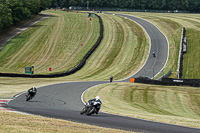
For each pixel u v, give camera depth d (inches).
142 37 4877.0
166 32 5098.4
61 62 3976.4
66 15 7583.7
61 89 1972.2
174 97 1948.8
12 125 609.3
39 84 2186.3
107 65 3831.2
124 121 845.2
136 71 3553.2
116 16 7121.1
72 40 4867.1
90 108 929.5
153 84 2539.4
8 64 3905.0
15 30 5605.3
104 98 1772.9
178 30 5078.7
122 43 4616.1
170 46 4375.0
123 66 3759.8
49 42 4810.5
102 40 4803.2
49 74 2994.6
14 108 1018.7
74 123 712.4
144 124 810.2
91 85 2340.1
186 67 3565.5
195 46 4195.4
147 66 3708.2
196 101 1862.7
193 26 5275.6
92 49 4318.4
